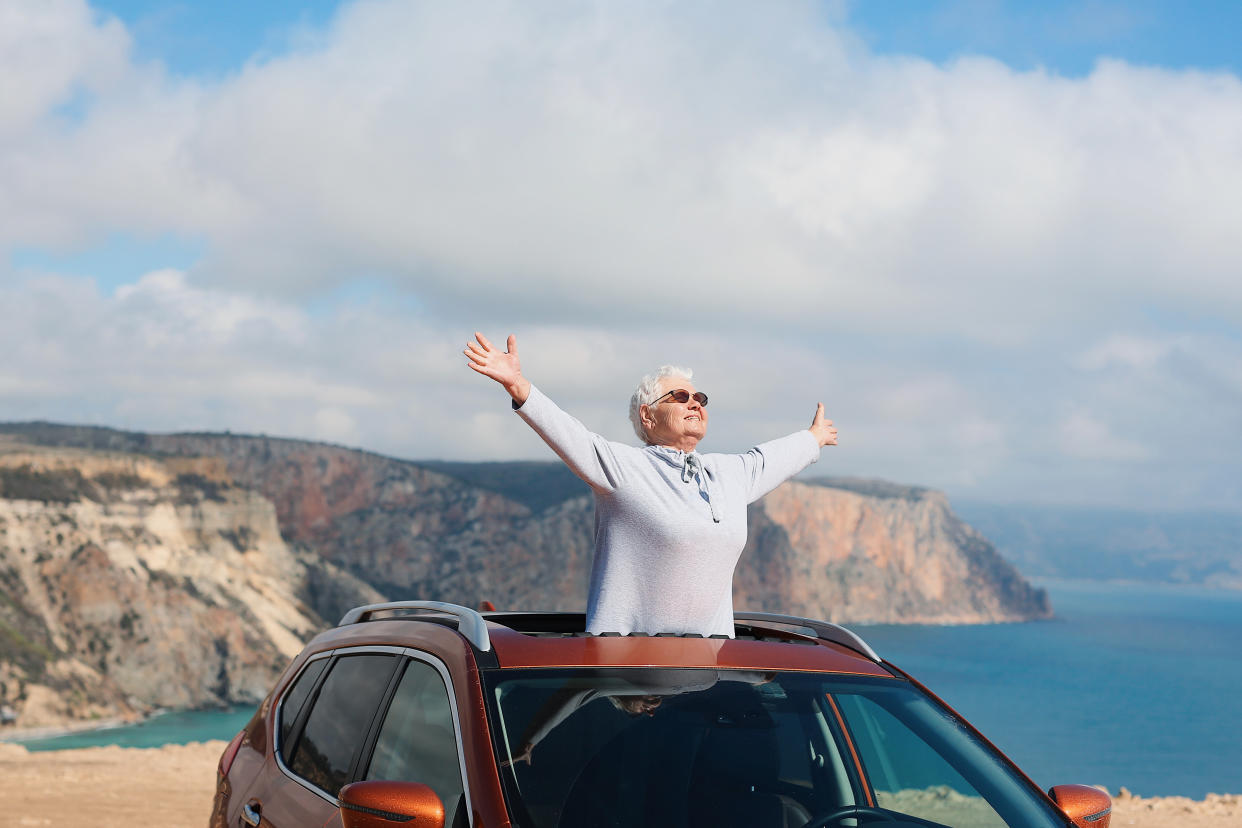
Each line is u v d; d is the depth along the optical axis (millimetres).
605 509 3557
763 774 2828
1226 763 145375
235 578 177375
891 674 3428
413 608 3676
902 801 2891
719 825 2666
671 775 2740
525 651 3031
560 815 2576
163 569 166250
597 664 3027
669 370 3748
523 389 3334
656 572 3475
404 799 2588
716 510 3527
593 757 2721
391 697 3260
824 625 3812
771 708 3000
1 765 15742
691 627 3549
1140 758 147125
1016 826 2848
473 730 2729
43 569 151625
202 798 12234
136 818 10484
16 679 130125
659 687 2977
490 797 2578
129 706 140500
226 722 138625
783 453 3990
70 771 14844
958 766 3043
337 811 3170
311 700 3793
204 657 155125
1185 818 11133
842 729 3055
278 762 3768
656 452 3559
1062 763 139750
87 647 147375
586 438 3396
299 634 173625
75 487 167250
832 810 2852
